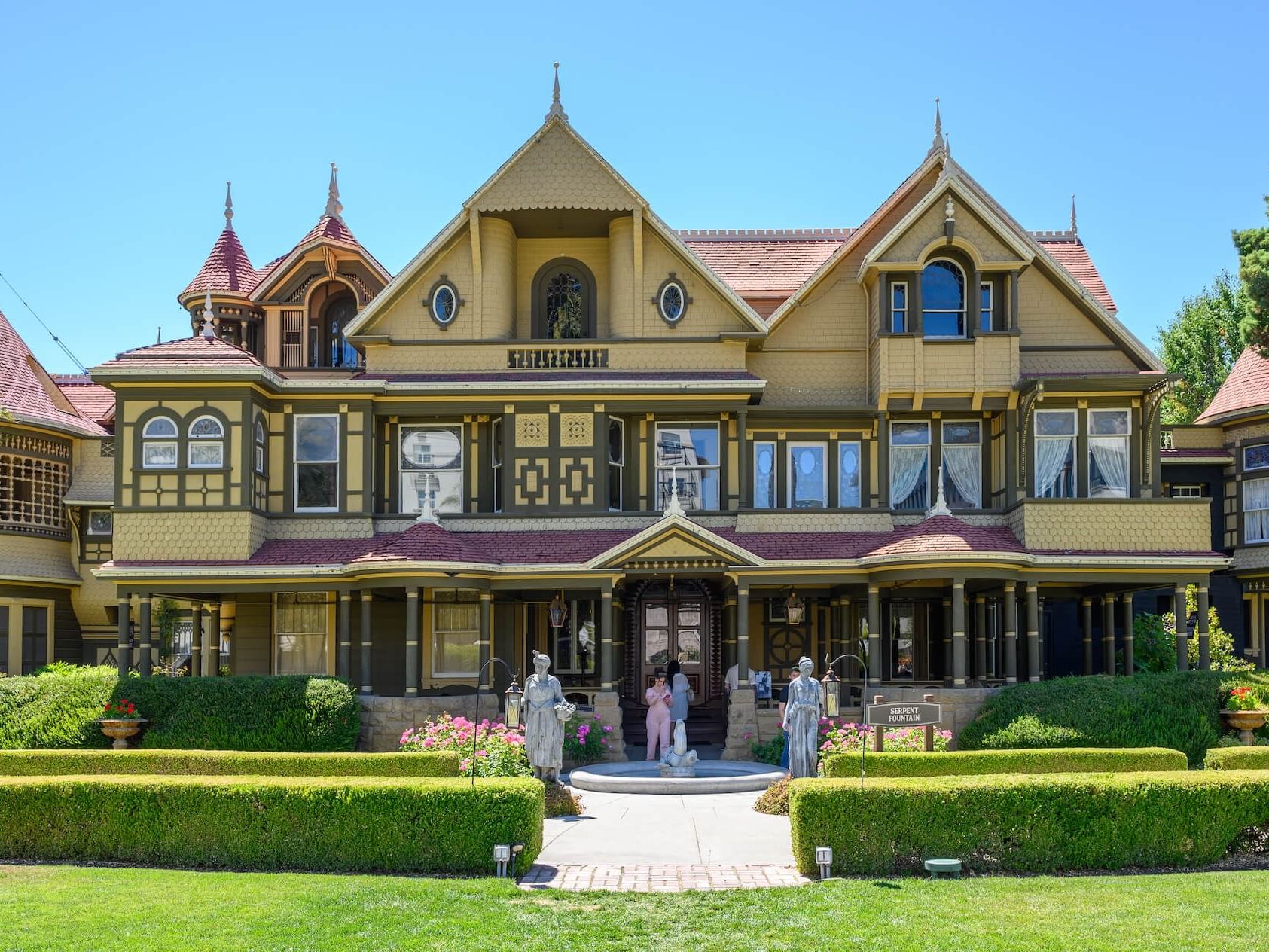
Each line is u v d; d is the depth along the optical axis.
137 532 28.84
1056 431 30.72
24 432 35.12
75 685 25.95
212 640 32.09
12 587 34.69
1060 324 32.41
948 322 31.72
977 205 31.08
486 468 31.58
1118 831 15.88
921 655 32.53
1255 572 35.72
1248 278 30.30
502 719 27.38
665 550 28.12
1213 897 14.01
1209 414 37.47
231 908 13.56
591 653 31.80
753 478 32.44
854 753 19.64
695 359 31.52
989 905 13.71
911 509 31.97
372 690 29.28
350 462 30.36
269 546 29.53
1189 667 33.06
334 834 15.98
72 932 12.61
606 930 12.82
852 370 32.94
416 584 27.25
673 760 23.69
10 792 16.67
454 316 31.66
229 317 35.97
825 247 36.53
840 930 12.75
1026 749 21.73
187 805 16.33
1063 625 36.09
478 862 15.70
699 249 36.44
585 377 31.09
